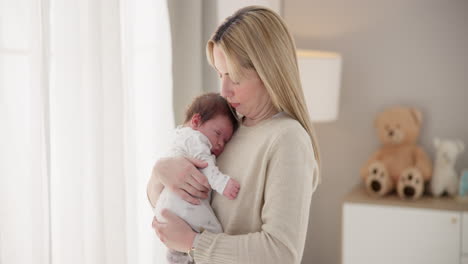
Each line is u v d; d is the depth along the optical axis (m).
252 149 1.23
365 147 2.89
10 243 1.28
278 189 1.13
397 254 2.43
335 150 2.95
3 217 1.26
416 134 2.67
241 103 1.24
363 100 2.88
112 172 1.50
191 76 2.03
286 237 1.10
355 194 2.62
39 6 1.30
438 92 2.74
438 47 2.73
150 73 1.84
